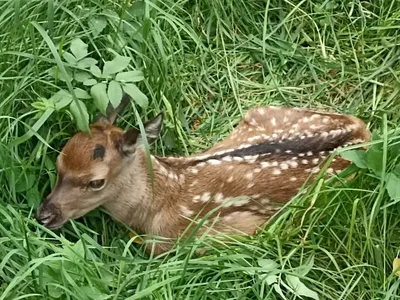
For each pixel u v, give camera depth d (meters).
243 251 1.39
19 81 1.52
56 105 1.43
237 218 1.45
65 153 1.40
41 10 1.60
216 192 1.47
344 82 1.77
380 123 1.69
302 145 1.49
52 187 1.46
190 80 1.73
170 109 1.61
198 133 1.68
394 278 1.37
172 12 1.72
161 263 1.36
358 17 1.84
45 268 1.31
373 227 1.41
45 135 1.49
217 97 1.74
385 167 1.36
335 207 1.42
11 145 1.41
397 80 1.72
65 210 1.40
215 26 1.81
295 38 1.83
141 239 1.44
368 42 1.82
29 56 1.47
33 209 1.45
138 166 1.45
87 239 1.39
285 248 1.41
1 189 1.44
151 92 1.59
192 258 1.39
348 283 1.37
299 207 1.40
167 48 1.67
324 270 1.38
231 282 1.35
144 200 1.46
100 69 1.59
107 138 1.41
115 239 1.48
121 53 1.59
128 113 1.56
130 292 1.32
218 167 1.48
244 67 1.79
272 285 1.33
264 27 1.79
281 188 1.46
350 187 1.42
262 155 1.48
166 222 1.47
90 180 1.39
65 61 1.51
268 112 1.60
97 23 1.61
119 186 1.44
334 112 1.70
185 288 1.32
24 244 1.35
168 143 1.62
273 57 1.80
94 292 1.29
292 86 1.77
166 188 1.46
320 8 1.84
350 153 1.39
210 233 1.45
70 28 1.60
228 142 1.59
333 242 1.42
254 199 1.46
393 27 1.79
